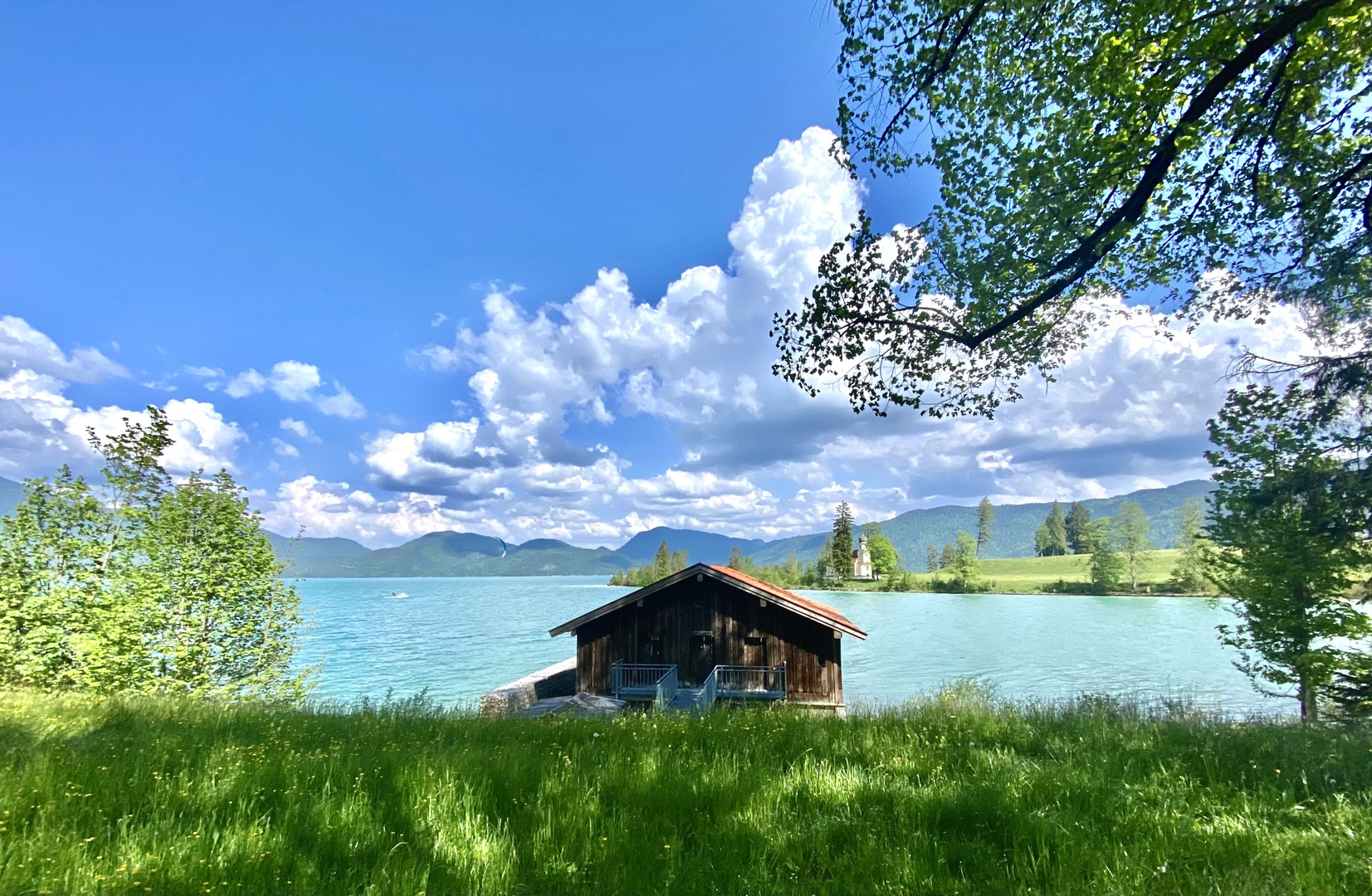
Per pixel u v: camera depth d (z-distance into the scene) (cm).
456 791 462
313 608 2233
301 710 1084
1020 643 6762
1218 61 798
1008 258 1077
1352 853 358
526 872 338
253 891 310
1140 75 843
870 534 18212
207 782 466
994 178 1050
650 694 2303
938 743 671
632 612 2527
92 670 1573
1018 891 315
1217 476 1645
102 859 334
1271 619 1534
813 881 336
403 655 6216
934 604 11956
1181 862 349
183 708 978
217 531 1973
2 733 667
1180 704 1024
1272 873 334
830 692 2347
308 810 416
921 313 1208
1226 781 505
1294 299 1139
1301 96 880
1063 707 1080
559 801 450
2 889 307
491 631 8581
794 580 16812
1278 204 997
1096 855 350
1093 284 1178
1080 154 891
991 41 947
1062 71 915
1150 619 8988
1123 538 13938
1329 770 517
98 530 1756
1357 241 1016
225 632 1947
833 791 477
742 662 2416
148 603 1741
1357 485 1341
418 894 307
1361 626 1370
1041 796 459
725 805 451
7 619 1527
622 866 347
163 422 1917
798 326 1280
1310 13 714
